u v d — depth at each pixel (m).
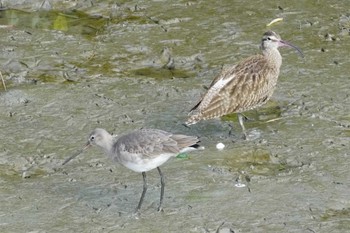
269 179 15.41
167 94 18.34
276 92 18.34
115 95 18.28
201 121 17.48
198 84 18.70
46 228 14.11
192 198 14.86
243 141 16.69
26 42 20.38
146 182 15.20
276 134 16.89
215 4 22.11
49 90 18.42
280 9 21.84
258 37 20.59
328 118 17.38
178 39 20.56
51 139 16.72
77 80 18.95
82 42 20.47
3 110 17.67
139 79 18.97
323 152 16.23
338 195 14.97
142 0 22.41
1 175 15.64
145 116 17.55
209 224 14.17
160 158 14.28
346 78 18.81
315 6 21.94
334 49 20.05
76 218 14.39
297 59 19.62
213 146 16.53
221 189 15.11
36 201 14.85
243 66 17.11
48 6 22.17
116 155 14.56
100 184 15.38
